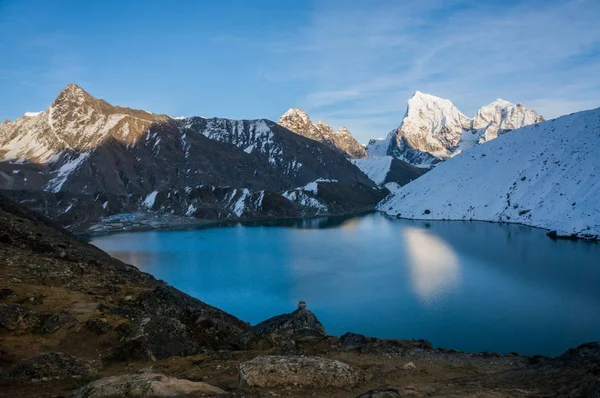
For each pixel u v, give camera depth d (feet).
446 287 270.87
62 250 148.77
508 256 374.63
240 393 44.24
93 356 73.10
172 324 80.64
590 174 607.37
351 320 212.64
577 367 56.49
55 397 47.06
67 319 83.15
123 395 42.39
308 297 257.75
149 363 69.36
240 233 629.92
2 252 123.44
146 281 150.00
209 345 87.86
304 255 411.13
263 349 80.07
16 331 78.23
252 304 247.91
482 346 174.70
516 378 56.24
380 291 266.57
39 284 107.45
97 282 120.47
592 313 213.66
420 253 403.34
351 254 408.87
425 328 198.49
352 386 49.11
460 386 51.24
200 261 388.57
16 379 54.49
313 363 50.21
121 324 84.48
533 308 223.92
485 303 234.58
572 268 318.45
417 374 61.57
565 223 513.04
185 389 44.19
